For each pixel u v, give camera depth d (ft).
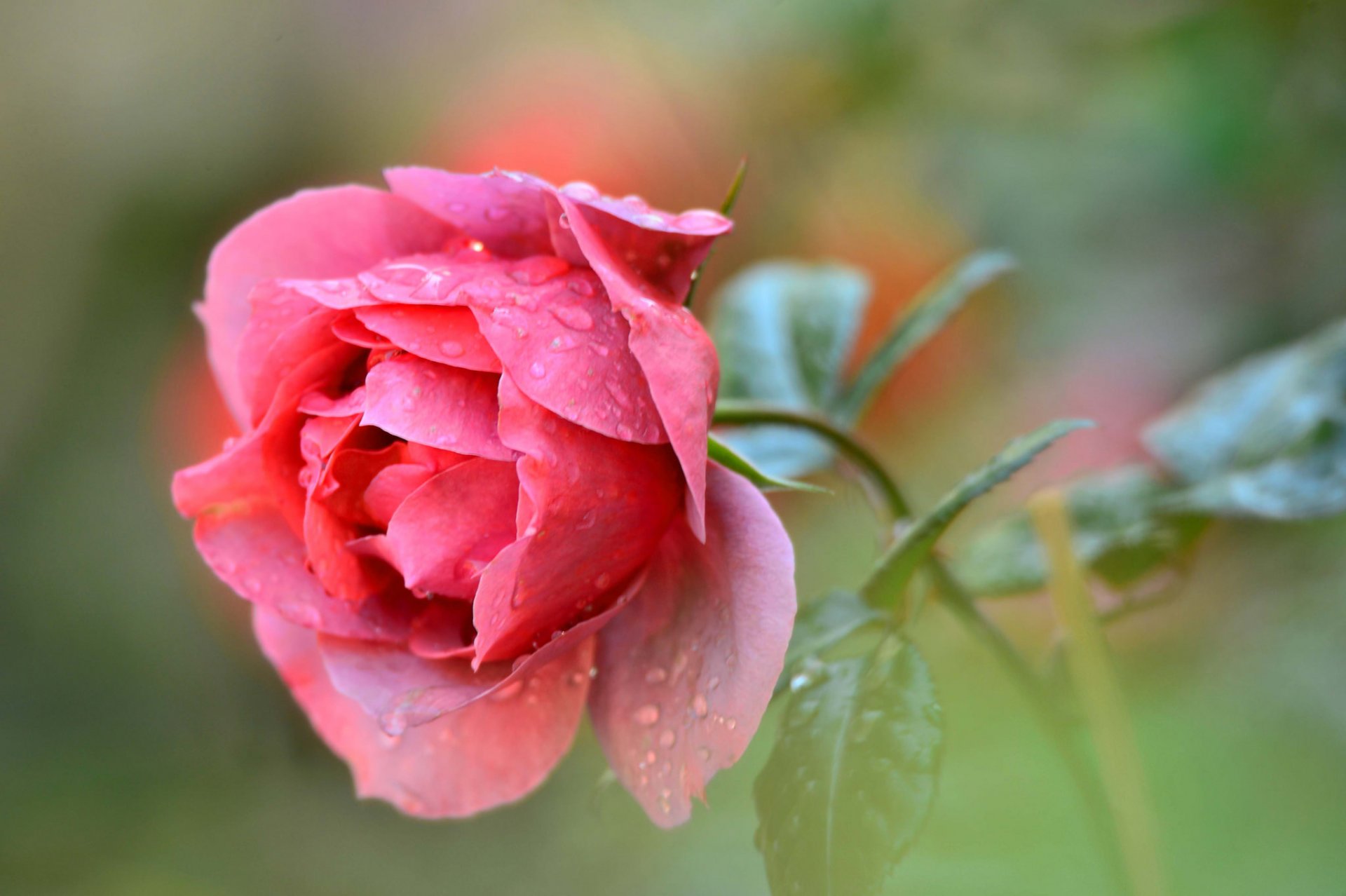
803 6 2.56
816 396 1.84
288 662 1.65
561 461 1.51
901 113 2.67
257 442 1.58
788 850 1.53
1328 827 1.61
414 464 1.54
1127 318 2.67
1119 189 2.56
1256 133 2.27
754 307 1.88
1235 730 1.66
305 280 1.56
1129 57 2.34
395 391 1.53
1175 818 1.62
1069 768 1.62
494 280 1.54
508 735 1.62
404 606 1.60
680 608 1.58
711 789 2.09
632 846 2.38
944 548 2.37
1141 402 2.60
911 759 1.53
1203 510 1.77
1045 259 2.70
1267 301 2.52
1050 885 1.61
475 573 1.54
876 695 1.55
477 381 1.54
